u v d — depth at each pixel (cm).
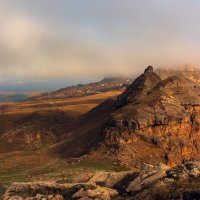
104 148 9312
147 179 3519
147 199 3164
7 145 14688
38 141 14788
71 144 11138
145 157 8944
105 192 3516
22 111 19975
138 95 11681
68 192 3681
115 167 8275
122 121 9650
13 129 15800
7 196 3784
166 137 9588
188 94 10669
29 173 8244
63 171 7838
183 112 10031
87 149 9856
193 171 3422
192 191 3044
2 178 7781
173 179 3394
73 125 15162
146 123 9569
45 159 10281
